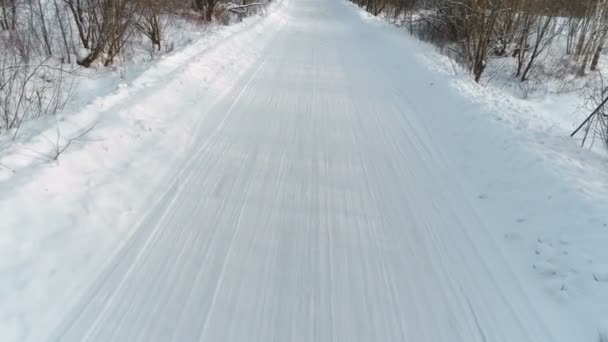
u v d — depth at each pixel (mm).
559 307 2863
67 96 5754
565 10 16297
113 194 3746
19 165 3564
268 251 3293
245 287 2916
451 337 2607
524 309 2854
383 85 8359
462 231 3682
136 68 7352
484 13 9977
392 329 2646
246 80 7941
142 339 2463
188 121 5547
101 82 6594
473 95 6898
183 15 12984
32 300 2635
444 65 9609
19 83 5672
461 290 3000
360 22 18172
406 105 7160
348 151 5141
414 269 3186
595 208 3562
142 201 3822
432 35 15617
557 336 2646
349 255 3305
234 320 2641
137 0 7980
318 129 5781
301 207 3898
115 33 7523
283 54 10789
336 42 13648
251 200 3953
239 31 12086
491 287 3045
